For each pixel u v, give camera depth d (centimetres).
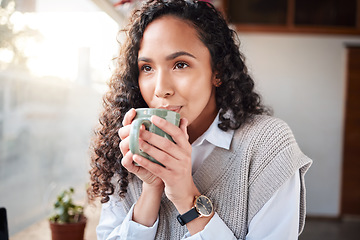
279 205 75
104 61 185
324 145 454
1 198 225
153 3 72
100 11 204
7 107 230
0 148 226
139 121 60
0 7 189
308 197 455
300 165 76
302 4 451
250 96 85
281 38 452
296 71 453
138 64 73
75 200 214
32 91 254
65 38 248
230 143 80
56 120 293
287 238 73
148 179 74
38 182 268
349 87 449
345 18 448
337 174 452
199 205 71
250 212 76
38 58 238
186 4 71
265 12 451
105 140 85
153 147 61
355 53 446
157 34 69
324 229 404
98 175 86
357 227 416
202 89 71
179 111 71
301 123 454
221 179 79
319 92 453
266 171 76
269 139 77
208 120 83
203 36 70
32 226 179
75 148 316
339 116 452
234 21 452
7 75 223
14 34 206
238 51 82
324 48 451
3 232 83
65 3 225
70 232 146
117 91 84
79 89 292
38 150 270
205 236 71
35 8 221
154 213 80
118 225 89
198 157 84
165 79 69
